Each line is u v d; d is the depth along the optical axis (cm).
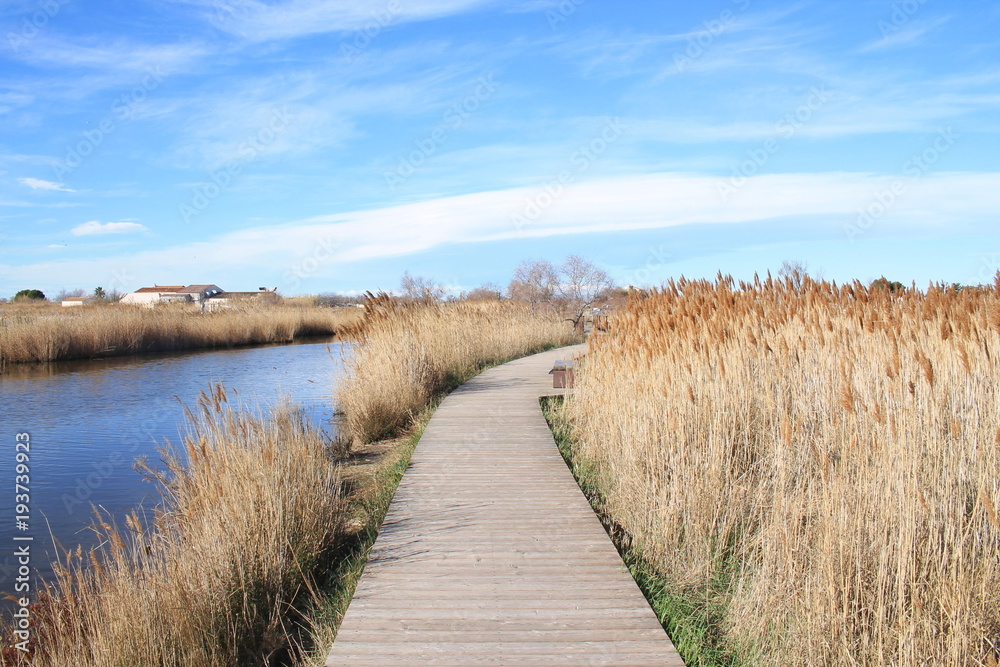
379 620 413
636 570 495
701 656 385
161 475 647
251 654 436
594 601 438
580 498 656
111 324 2622
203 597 439
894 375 491
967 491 421
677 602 450
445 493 672
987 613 355
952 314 673
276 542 511
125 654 395
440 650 377
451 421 1040
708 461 564
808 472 471
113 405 1455
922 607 344
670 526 527
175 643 417
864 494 399
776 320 769
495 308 2397
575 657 370
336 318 4100
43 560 612
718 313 779
